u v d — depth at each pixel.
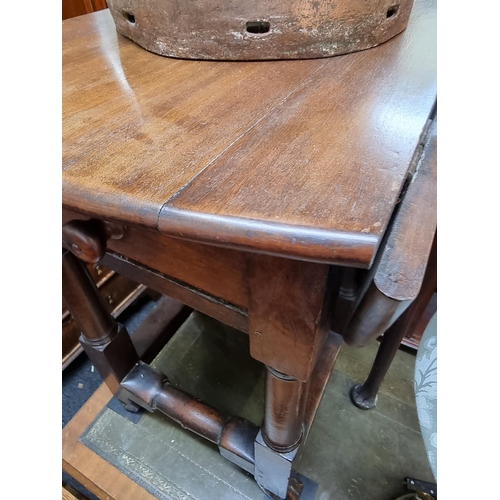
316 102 0.35
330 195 0.24
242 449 0.60
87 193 0.26
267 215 0.22
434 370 0.46
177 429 0.75
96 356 0.63
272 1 0.41
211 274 0.35
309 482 0.69
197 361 0.89
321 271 0.26
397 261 0.25
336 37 0.44
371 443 0.74
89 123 0.34
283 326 0.32
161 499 0.67
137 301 1.13
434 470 0.40
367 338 0.28
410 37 0.50
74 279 0.52
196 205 0.24
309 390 0.63
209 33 0.44
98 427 0.76
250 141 0.30
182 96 0.38
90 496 0.76
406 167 0.26
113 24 0.61
